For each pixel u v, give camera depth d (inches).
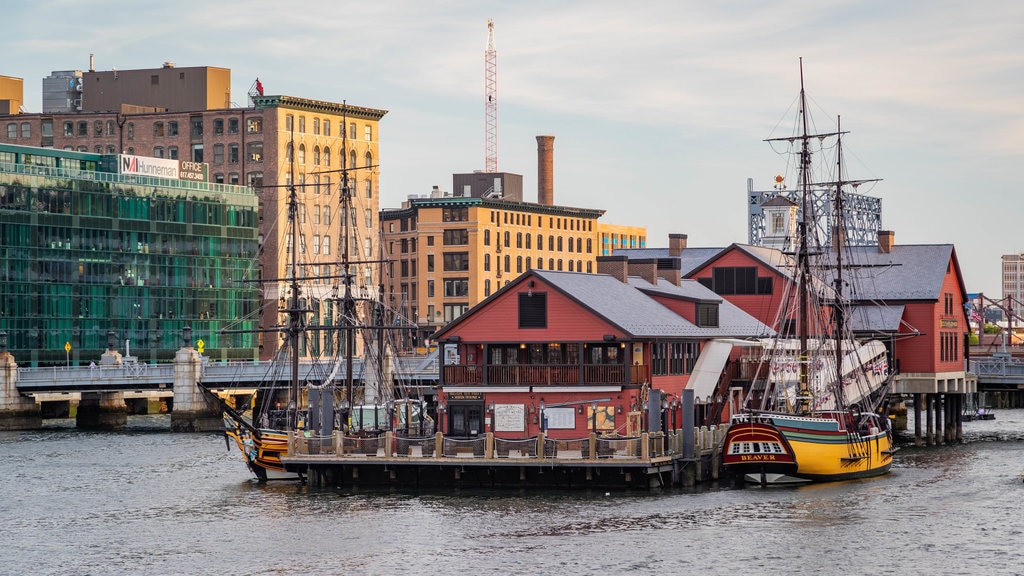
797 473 4151.1
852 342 4923.7
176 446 5846.5
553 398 4355.3
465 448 4045.3
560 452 3978.8
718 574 3048.7
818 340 4707.2
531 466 3978.8
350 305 5659.5
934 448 5787.4
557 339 4370.1
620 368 4308.6
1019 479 4439.0
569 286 4426.7
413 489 4104.3
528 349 4424.2
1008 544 3331.7
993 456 5334.6
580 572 3068.4
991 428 7175.2
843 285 6023.6
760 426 4097.0
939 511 3750.0
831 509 3764.8
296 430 4586.6
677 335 4515.3
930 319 5994.1
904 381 6008.9
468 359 4493.1
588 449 3954.2
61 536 3555.6
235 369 7047.2
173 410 6889.8
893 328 5871.1
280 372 6919.3
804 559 3179.1
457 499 3914.9
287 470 4239.7
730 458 4156.0
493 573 3070.9
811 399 4443.9
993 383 6565.0
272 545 3383.4
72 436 6481.3
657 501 3853.3
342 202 5905.5
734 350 5049.2
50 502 4111.7
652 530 3469.5
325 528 3560.5
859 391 4977.9
